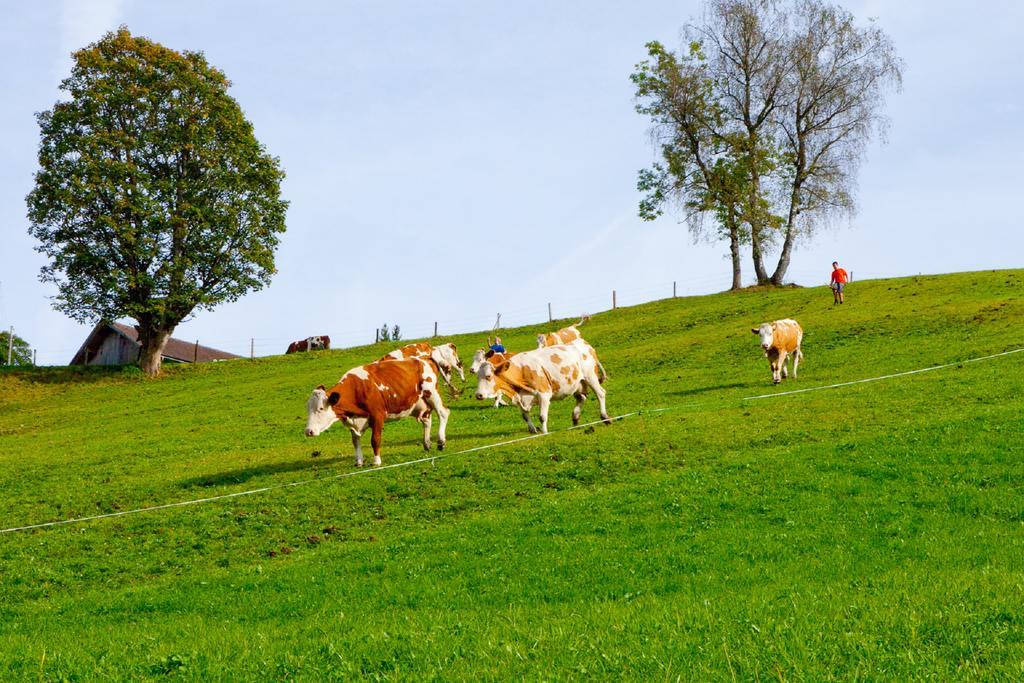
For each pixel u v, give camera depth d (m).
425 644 10.00
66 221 59.56
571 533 16.73
